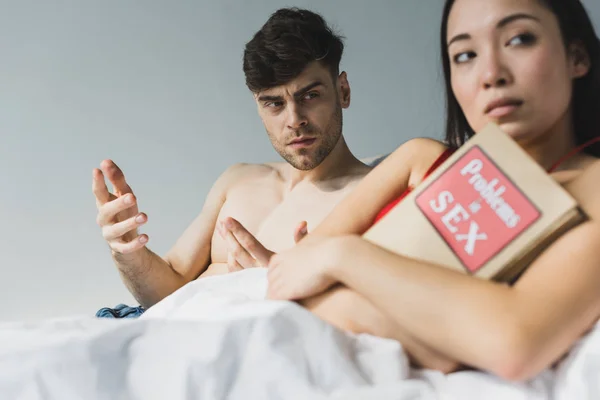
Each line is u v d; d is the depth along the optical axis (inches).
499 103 26.3
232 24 87.6
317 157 58.4
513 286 22.4
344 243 25.9
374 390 21.0
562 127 29.0
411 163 33.6
